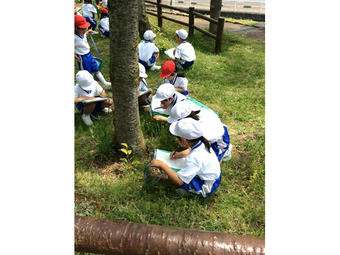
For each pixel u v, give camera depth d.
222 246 1.75
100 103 3.75
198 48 7.26
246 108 4.32
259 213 2.47
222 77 5.49
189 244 1.75
